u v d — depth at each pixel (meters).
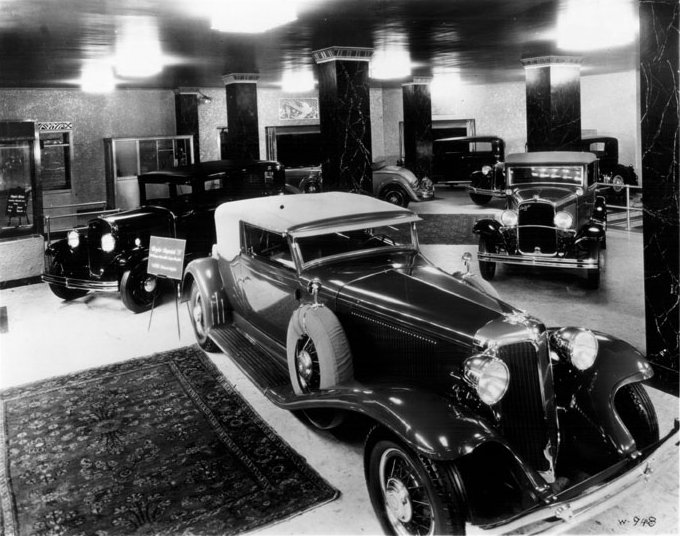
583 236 7.29
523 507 2.76
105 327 6.75
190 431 4.17
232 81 11.94
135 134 14.98
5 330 6.65
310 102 18.33
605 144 14.73
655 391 4.48
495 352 2.96
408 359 3.44
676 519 3.09
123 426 4.27
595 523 3.07
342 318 3.86
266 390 4.11
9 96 13.16
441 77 17.67
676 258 4.35
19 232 9.09
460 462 2.69
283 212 4.62
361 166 9.55
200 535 3.03
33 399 4.76
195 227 8.05
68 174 14.09
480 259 7.94
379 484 2.99
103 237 7.05
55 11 5.98
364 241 4.64
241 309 5.30
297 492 3.39
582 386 3.21
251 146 12.23
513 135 20.05
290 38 8.16
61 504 3.34
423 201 16.75
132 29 7.07
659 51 4.26
